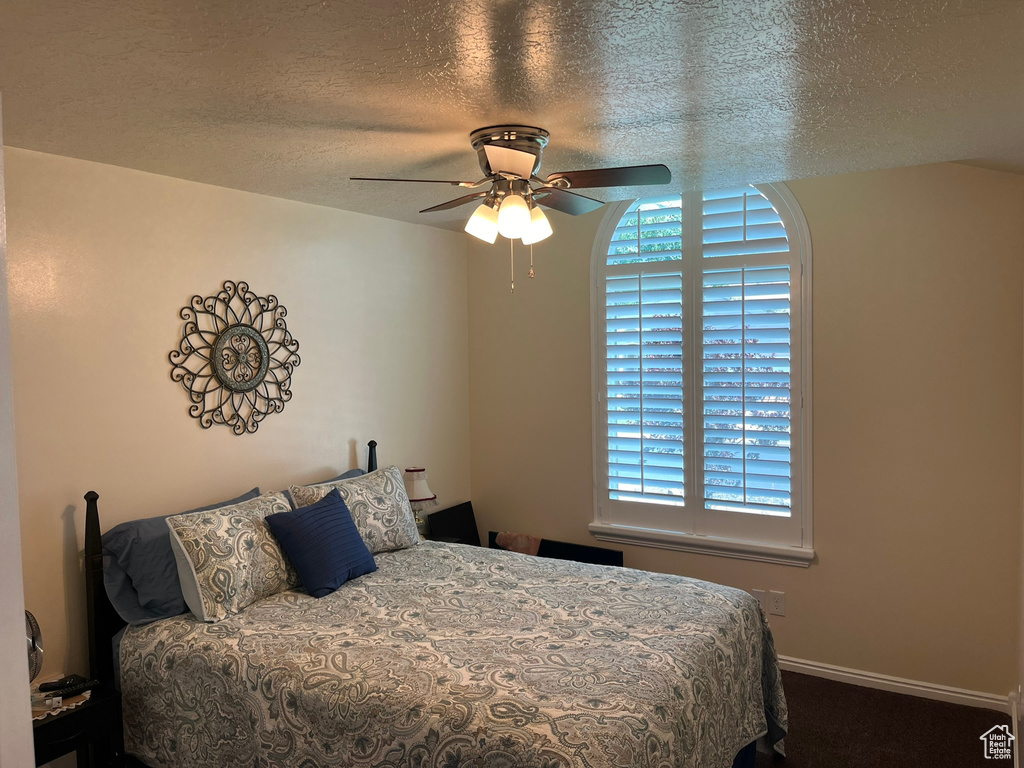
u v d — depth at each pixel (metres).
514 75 1.98
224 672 2.47
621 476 4.29
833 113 2.37
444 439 4.65
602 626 2.64
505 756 1.94
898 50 1.84
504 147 2.40
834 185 3.63
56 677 2.80
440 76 1.98
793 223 3.73
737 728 2.63
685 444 4.07
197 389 3.29
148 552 2.89
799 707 3.48
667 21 1.65
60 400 2.81
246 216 3.48
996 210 3.30
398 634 2.58
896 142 2.75
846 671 3.72
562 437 4.48
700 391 4.01
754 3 1.56
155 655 2.64
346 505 3.37
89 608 2.82
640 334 4.16
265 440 3.59
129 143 2.64
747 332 3.87
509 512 4.73
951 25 1.68
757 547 3.87
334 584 3.01
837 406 3.68
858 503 3.66
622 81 2.04
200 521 2.89
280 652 2.47
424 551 3.55
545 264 4.48
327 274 3.88
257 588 2.91
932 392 3.47
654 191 3.75
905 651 3.59
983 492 3.39
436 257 4.57
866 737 3.22
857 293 3.60
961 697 3.46
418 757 2.07
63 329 2.81
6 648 0.84
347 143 2.64
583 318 4.36
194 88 2.06
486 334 4.74
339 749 2.21
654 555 4.23
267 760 2.36
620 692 2.14
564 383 4.45
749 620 2.91
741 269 3.85
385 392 4.23
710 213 3.94
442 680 2.23
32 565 2.74
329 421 3.91
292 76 1.96
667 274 4.07
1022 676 3.12
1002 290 3.31
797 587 3.83
